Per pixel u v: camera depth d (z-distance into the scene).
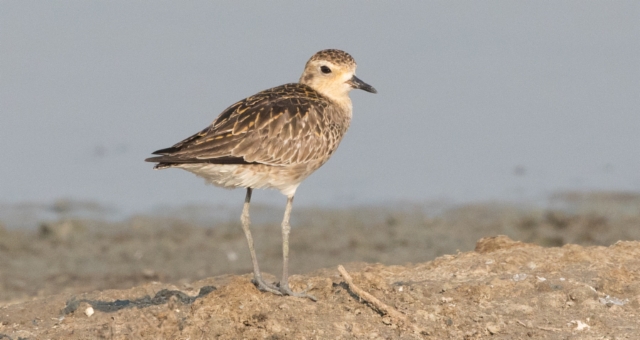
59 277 16.61
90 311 11.34
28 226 19.80
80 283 16.28
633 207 20.34
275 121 10.93
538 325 10.07
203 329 9.84
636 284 10.96
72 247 18.59
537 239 18.25
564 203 20.80
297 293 10.62
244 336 9.70
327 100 11.89
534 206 20.64
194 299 11.55
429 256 17.50
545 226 19.30
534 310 10.41
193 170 10.58
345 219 20.14
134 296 12.23
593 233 18.62
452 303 10.62
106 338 10.20
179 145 10.52
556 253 12.08
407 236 18.83
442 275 11.80
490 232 18.97
